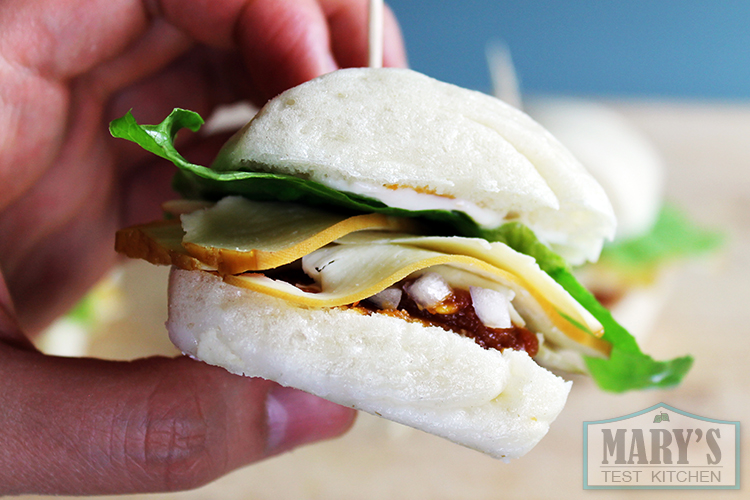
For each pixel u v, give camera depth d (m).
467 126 0.11
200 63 0.18
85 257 0.19
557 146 0.12
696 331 0.23
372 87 0.11
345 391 0.11
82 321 0.22
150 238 0.12
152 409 0.12
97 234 0.19
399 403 0.11
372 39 0.14
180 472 0.13
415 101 0.11
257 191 0.12
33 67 0.15
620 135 0.29
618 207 0.26
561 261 0.13
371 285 0.11
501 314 0.12
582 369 0.14
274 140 0.11
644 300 0.23
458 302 0.12
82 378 0.12
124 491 0.13
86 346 0.22
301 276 0.12
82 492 0.13
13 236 0.17
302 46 0.16
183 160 0.11
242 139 0.11
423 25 0.47
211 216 0.12
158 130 0.11
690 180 0.33
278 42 0.16
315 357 0.11
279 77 0.17
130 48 0.17
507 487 0.18
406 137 0.11
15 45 0.14
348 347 0.11
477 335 0.12
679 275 0.27
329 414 0.14
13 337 0.13
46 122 0.16
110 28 0.15
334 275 0.12
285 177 0.11
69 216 0.18
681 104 0.44
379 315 0.11
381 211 0.12
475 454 0.19
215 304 0.11
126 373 0.13
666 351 0.22
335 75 0.11
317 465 0.18
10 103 0.15
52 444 0.12
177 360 0.13
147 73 0.17
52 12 0.15
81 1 0.15
